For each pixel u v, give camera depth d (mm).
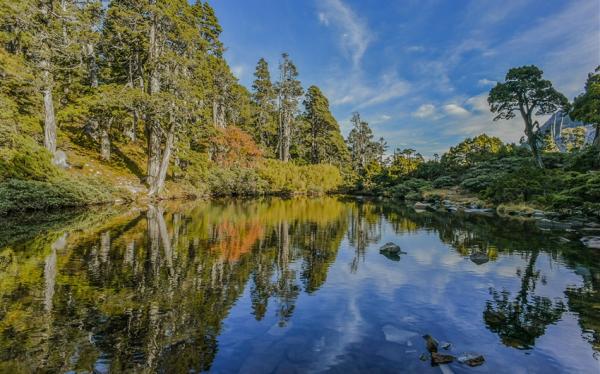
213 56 46938
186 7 32031
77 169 26141
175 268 8992
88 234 13320
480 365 4551
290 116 68312
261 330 5496
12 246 10969
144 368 4262
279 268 9422
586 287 8023
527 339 5383
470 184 37375
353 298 7180
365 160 86875
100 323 5531
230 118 58562
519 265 10125
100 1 25250
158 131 29641
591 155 25953
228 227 16594
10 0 21047
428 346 5008
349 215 24281
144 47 28172
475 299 7219
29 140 22016
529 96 34094
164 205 26406
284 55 66062
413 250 12367
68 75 29328
